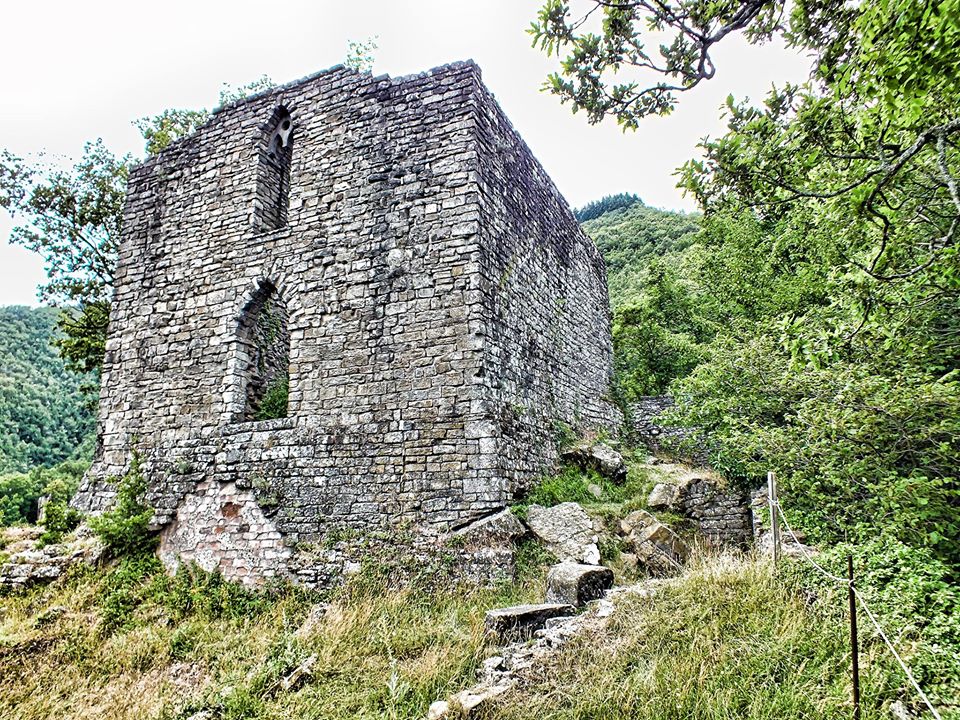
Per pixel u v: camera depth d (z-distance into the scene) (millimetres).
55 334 58656
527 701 4676
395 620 7219
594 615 6191
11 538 10484
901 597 5000
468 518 8523
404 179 10211
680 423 12609
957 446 6812
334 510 9219
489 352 9352
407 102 10539
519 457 9781
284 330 12391
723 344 12375
